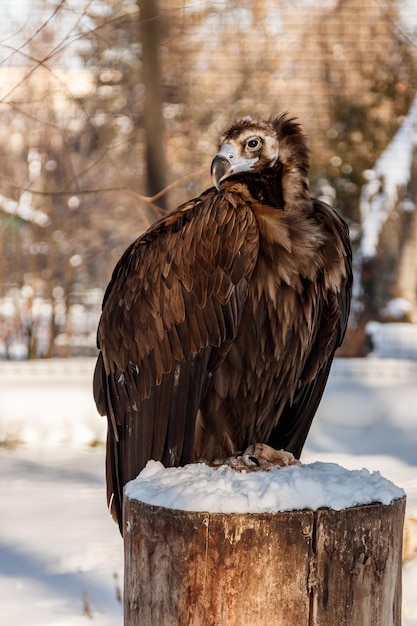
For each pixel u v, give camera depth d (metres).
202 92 14.70
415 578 5.02
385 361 12.30
